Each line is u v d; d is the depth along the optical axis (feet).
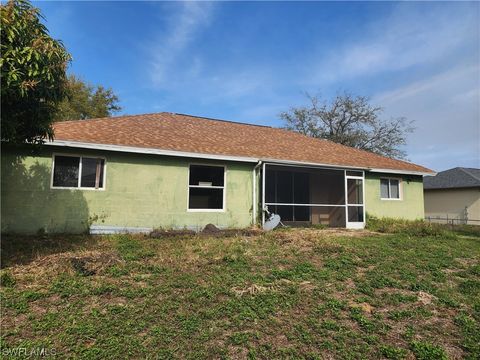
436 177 88.89
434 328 15.17
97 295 16.70
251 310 15.83
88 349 12.17
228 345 13.00
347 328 14.66
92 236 32.27
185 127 50.49
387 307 17.20
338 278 20.80
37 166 32.81
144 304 15.87
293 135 64.03
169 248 27.04
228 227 41.57
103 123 42.52
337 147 60.70
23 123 21.06
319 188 57.72
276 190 53.52
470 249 31.60
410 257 26.73
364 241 33.58
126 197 36.37
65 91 21.84
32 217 32.32
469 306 17.67
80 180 34.71
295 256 25.66
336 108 118.32
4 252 23.66
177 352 12.32
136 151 36.09
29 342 12.37
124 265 21.30
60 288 17.16
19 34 18.17
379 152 113.19
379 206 53.83
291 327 14.56
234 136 51.90
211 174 42.14
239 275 20.40
